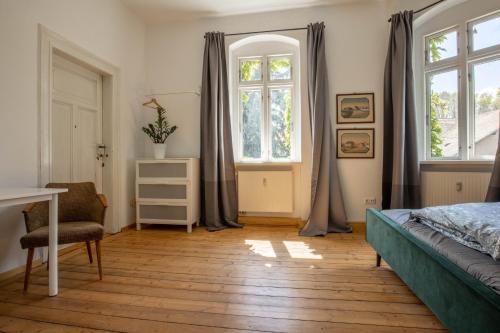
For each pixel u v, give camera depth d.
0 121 2.06
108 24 3.25
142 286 1.92
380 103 3.48
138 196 3.56
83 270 2.22
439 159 3.35
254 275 2.10
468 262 1.13
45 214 2.13
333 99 3.57
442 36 3.31
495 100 2.96
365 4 3.52
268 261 2.40
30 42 2.29
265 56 3.88
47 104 2.44
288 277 2.06
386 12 3.48
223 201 3.66
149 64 4.04
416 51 3.42
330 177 3.49
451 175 3.05
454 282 1.07
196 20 3.93
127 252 2.67
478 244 1.26
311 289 1.86
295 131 3.83
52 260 1.79
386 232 1.90
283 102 3.87
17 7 2.19
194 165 3.58
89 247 2.38
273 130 3.89
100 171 3.33
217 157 3.67
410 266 1.51
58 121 2.77
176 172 3.48
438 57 3.35
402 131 3.14
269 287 1.89
